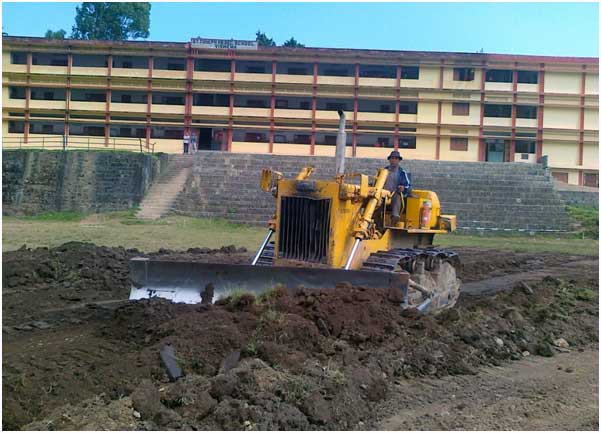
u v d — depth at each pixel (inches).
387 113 2066.9
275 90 2054.6
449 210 1403.8
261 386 243.3
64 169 1451.8
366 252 378.6
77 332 342.6
